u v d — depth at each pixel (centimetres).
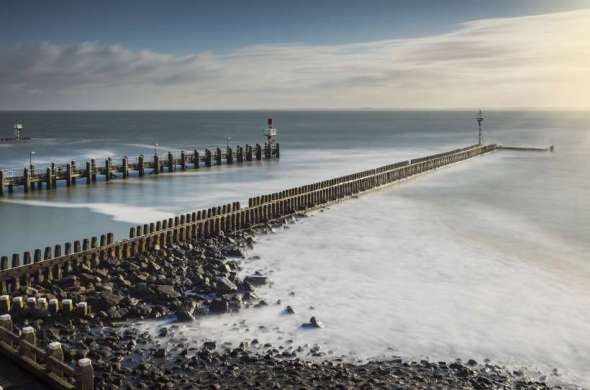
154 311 1930
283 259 2681
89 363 1236
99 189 5006
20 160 7494
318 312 1988
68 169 5169
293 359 1612
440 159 6650
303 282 2328
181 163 6450
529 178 5781
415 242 3030
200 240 2942
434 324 1895
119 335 1755
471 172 6278
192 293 2125
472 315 1980
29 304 1852
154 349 1661
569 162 7375
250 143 11219
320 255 2762
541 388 1472
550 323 1917
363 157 8250
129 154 8575
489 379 1514
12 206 4138
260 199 3525
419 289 2255
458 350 1702
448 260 2677
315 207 4000
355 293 2198
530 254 2798
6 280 2045
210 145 10669
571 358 1662
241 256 2712
